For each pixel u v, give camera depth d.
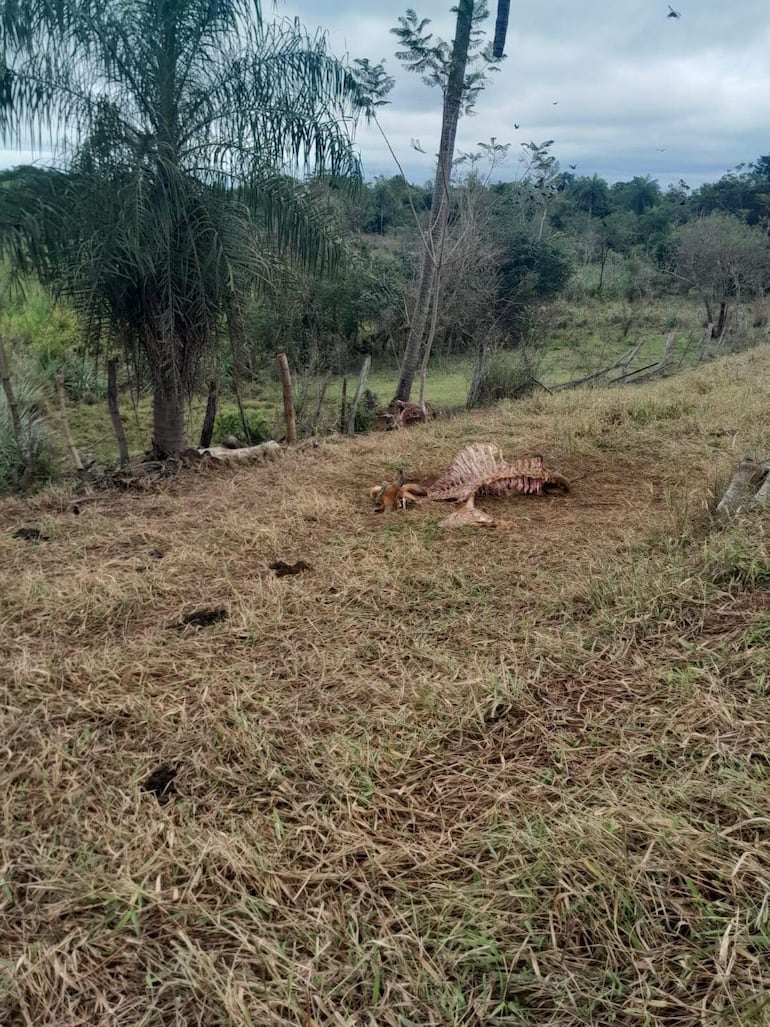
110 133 6.56
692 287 24.95
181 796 2.36
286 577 4.04
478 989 1.68
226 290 6.98
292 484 5.83
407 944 1.78
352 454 6.80
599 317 21.50
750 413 7.17
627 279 26.25
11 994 1.70
